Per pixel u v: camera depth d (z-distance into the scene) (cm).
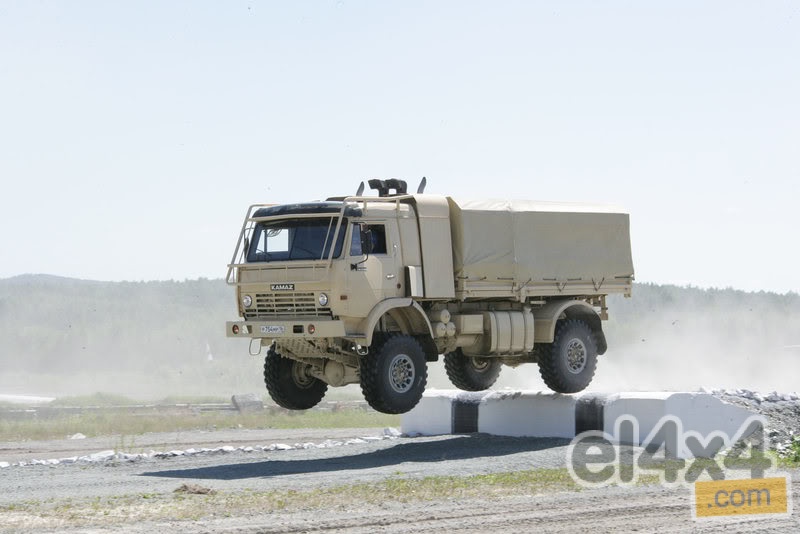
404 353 3941
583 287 4469
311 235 3806
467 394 4706
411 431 4878
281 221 3881
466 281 4091
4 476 3562
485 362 4806
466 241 4103
